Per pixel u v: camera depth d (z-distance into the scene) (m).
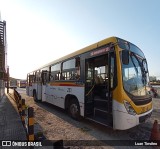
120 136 5.46
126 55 5.11
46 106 11.62
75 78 7.30
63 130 5.97
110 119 5.16
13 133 5.47
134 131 5.98
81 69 6.88
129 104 4.90
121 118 4.78
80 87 6.83
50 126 6.46
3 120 7.20
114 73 5.10
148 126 6.64
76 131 5.88
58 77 9.05
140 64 5.96
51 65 10.21
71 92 7.52
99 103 6.29
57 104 9.02
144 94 5.67
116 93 4.95
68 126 6.46
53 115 8.48
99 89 6.88
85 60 6.69
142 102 5.30
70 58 7.88
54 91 9.51
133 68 5.52
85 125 6.62
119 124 4.79
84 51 6.82
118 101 4.86
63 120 7.40
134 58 5.70
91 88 6.73
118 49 5.11
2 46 12.41
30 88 15.71
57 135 5.45
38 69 13.03
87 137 5.31
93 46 6.30
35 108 10.72
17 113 8.79
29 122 3.93
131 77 5.34
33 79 14.55
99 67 6.96
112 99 5.11
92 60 6.94
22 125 6.36
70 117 7.89
